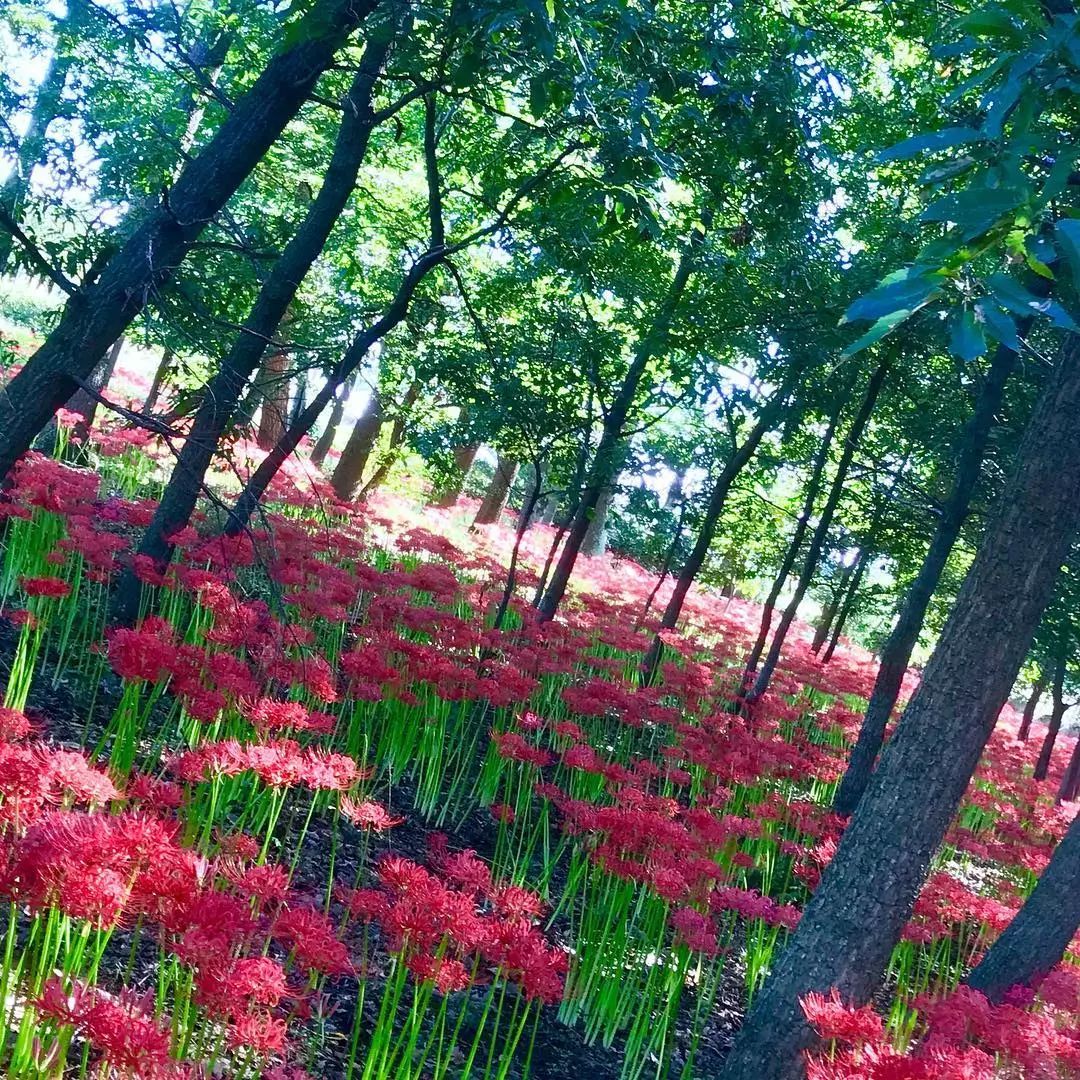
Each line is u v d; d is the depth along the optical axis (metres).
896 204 9.55
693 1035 5.15
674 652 14.73
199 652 5.27
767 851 7.89
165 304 4.16
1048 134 1.38
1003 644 4.07
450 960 3.51
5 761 2.69
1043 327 8.79
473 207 11.73
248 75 10.26
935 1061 3.47
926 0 7.75
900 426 10.75
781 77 5.93
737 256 8.34
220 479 12.94
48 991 2.31
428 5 4.49
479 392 9.51
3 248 5.97
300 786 6.23
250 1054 2.71
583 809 5.73
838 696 15.89
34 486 7.54
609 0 3.94
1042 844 10.89
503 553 17.17
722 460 11.76
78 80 10.83
